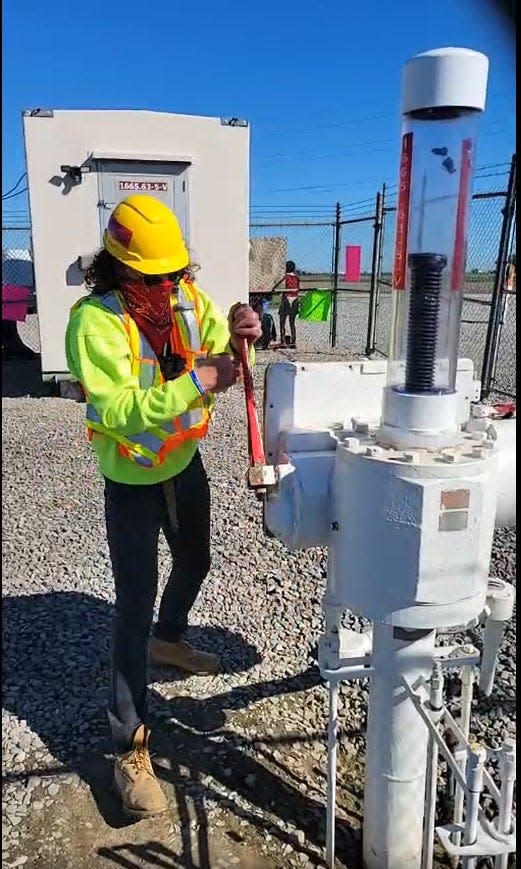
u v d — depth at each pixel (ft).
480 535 5.62
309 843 7.52
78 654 10.80
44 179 25.46
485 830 5.98
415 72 5.21
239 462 19.89
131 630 7.72
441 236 5.56
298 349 40.73
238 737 8.98
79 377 6.83
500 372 29.55
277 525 6.38
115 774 7.98
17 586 12.92
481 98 5.25
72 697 9.81
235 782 8.30
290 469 6.21
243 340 6.74
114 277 7.25
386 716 6.56
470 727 9.12
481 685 7.36
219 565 13.46
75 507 16.84
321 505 6.23
